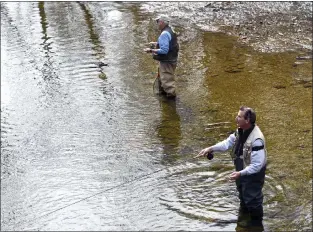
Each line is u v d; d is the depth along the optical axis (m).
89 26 19.23
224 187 8.47
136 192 8.44
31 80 14.20
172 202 8.09
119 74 14.43
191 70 14.62
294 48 16.28
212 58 15.57
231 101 12.45
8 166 9.52
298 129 10.89
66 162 9.62
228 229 7.32
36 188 8.69
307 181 8.69
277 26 18.59
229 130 10.84
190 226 7.42
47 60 15.73
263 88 13.24
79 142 10.45
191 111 11.88
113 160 9.62
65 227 7.54
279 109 11.96
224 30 18.41
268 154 9.78
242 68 14.70
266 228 7.33
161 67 12.45
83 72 14.65
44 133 10.95
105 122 11.39
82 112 11.99
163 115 11.70
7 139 10.72
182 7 21.56
